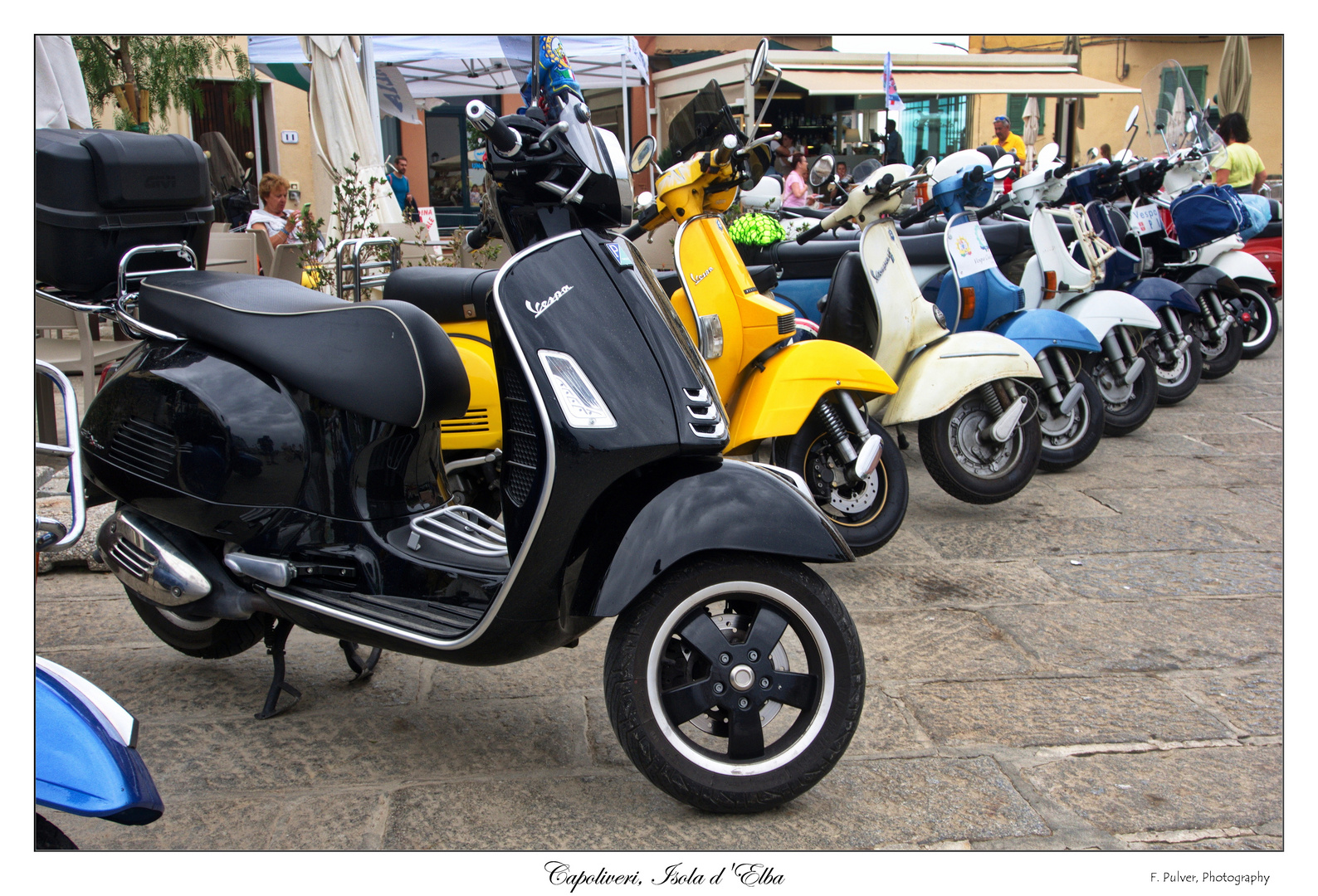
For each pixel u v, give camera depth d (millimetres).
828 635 2221
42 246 2701
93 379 4254
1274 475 5332
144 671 3070
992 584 3834
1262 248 8977
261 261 6320
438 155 16281
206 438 2496
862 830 2254
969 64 15102
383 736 2695
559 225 2420
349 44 7805
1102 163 6176
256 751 2611
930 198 5297
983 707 2852
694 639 2219
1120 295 5738
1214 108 8703
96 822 2291
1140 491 5070
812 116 15070
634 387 2234
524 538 2225
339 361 2494
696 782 2195
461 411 2648
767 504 2195
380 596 2516
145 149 2826
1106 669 3105
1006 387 4402
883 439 3875
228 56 9359
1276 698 2898
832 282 4406
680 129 3846
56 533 1791
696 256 3766
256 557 2525
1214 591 3758
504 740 2674
